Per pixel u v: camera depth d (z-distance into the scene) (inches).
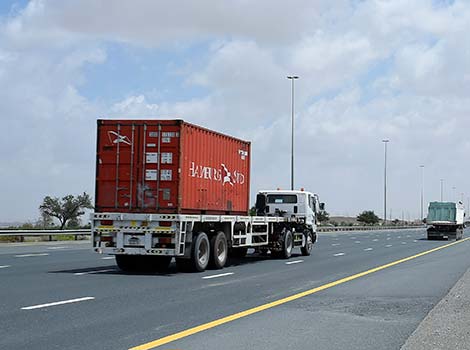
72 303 518.0
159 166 797.9
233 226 914.7
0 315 455.8
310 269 899.4
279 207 1213.1
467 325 449.4
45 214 2182.6
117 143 812.6
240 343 377.4
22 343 366.6
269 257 1165.1
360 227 3799.2
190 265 810.8
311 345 376.8
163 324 433.4
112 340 378.0
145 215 784.3
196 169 841.5
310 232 1275.8
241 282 706.8
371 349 368.5
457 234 2292.1
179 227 776.9
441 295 612.4
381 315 489.1
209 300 554.9
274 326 434.9
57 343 367.6
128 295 575.5
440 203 2260.1
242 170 999.0
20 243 1540.4
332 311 505.0
